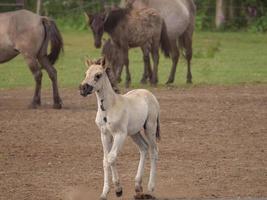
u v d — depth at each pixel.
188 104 49.41
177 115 45.34
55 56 48.38
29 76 65.50
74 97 53.34
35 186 29.75
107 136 27.56
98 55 79.75
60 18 111.12
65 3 113.19
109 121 27.11
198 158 34.69
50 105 49.47
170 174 31.75
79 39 95.75
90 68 27.06
